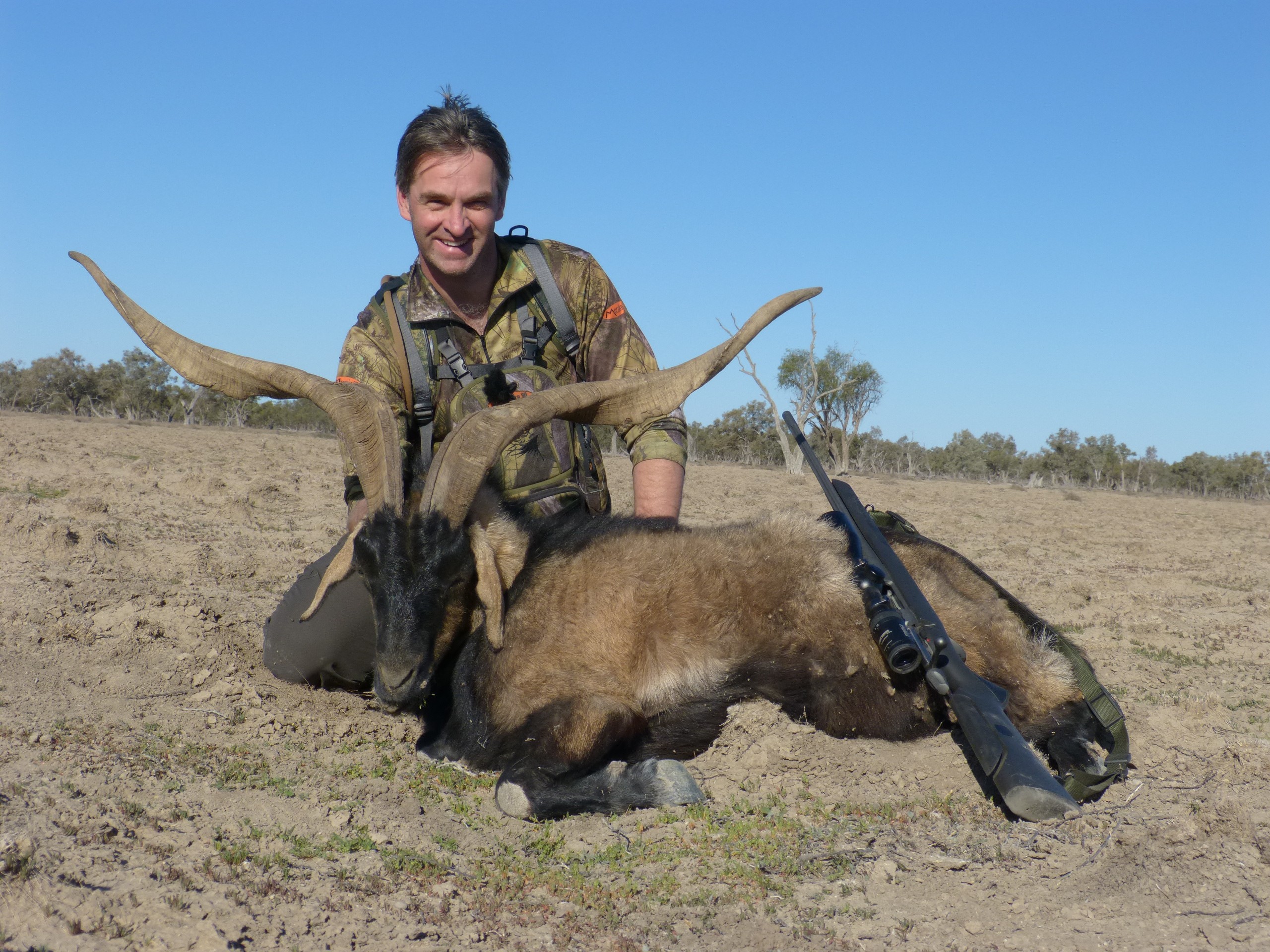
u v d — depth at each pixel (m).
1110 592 11.36
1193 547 18.66
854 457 66.81
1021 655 5.22
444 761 4.91
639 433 5.53
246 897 3.22
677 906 3.52
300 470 22.05
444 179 5.04
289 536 11.45
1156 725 5.70
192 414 59.44
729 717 5.08
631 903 3.52
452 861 3.80
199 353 4.95
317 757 4.72
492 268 5.44
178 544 9.80
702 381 4.95
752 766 4.77
